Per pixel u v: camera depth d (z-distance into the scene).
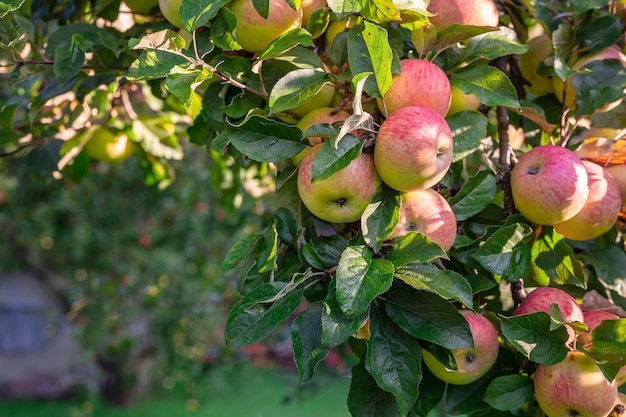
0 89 3.27
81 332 6.33
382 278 1.31
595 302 1.71
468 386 1.63
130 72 1.41
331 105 1.60
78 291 6.55
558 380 1.48
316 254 1.46
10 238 8.02
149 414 7.54
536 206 1.58
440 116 1.44
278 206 1.61
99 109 2.35
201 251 6.52
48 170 2.39
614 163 1.75
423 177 1.40
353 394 1.50
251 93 1.60
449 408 1.61
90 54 2.10
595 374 1.46
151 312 5.83
